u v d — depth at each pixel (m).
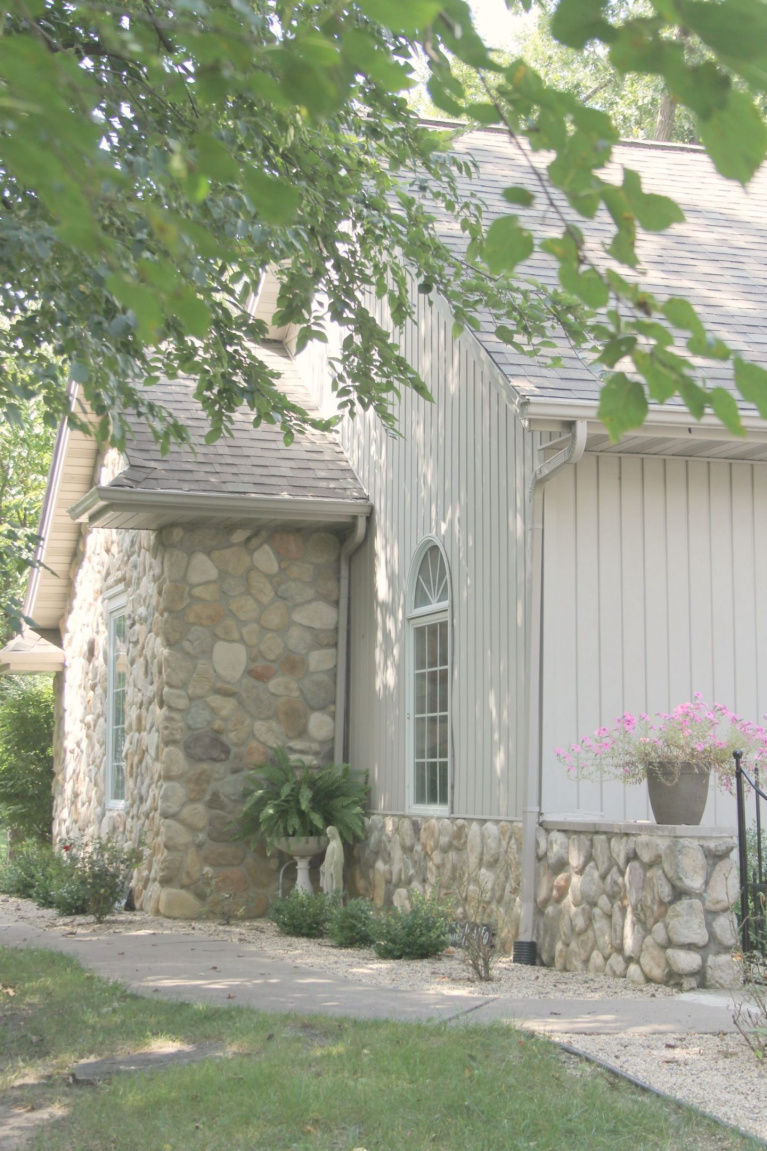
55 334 6.43
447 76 1.92
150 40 1.93
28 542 7.63
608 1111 4.17
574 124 1.83
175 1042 5.39
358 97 6.71
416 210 7.29
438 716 9.98
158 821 11.10
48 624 17.58
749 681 8.65
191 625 11.34
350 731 11.93
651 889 6.89
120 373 6.75
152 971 7.37
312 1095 4.36
